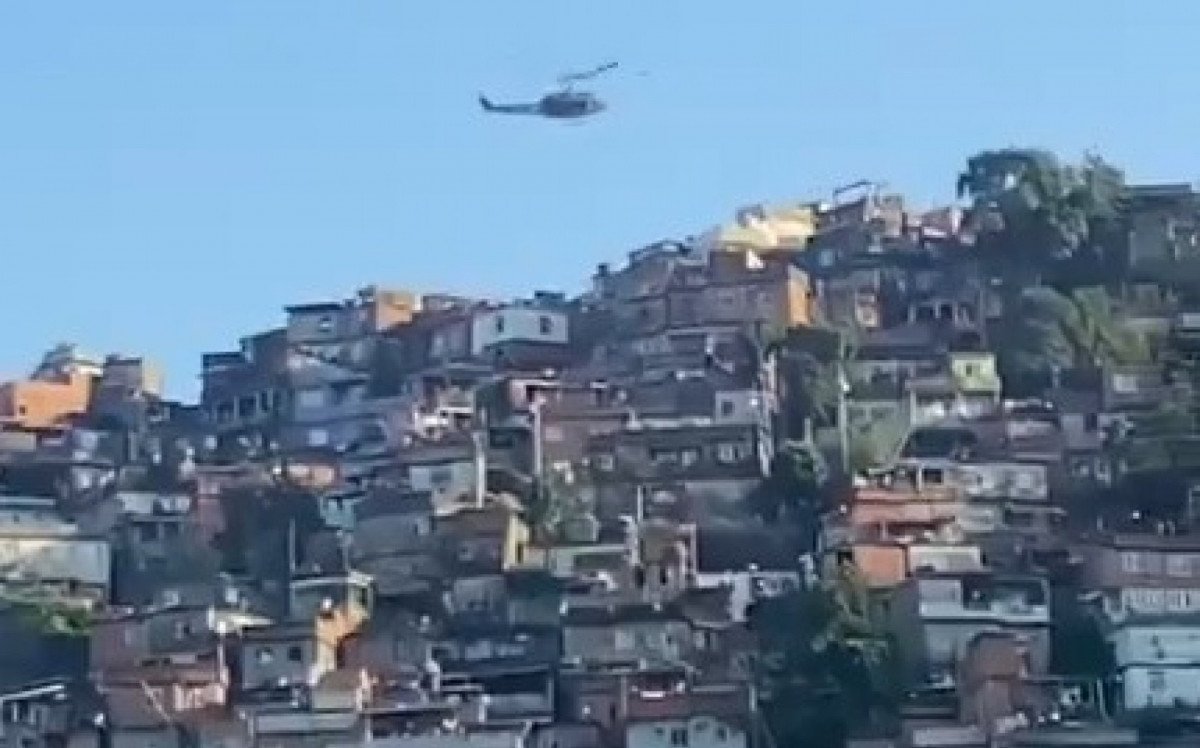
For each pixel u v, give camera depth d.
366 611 183.75
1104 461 197.38
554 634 178.12
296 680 174.00
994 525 188.75
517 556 188.25
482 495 196.62
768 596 176.75
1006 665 162.38
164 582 197.12
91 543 198.88
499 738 161.62
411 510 194.12
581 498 196.62
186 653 176.88
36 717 173.25
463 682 172.38
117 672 174.38
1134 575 174.88
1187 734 158.25
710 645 173.12
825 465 194.62
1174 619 167.25
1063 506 193.62
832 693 163.00
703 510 193.25
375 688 170.25
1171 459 194.38
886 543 179.75
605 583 181.50
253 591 190.50
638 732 163.62
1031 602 170.75
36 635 181.62
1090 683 165.00
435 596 185.75
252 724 167.00
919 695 162.38
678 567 183.50
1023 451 198.25
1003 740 158.00
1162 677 165.25
